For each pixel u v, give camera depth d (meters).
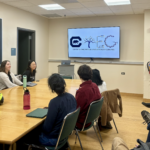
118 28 6.19
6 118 2.02
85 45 6.63
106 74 6.58
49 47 7.21
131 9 5.37
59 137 1.85
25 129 1.74
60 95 1.96
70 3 4.73
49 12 5.87
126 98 6.00
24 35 6.30
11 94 3.05
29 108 2.34
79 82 4.30
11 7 5.07
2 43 4.83
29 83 3.93
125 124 3.85
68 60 6.45
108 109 3.16
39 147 1.79
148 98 5.53
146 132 3.46
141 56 6.21
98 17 6.50
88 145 2.97
